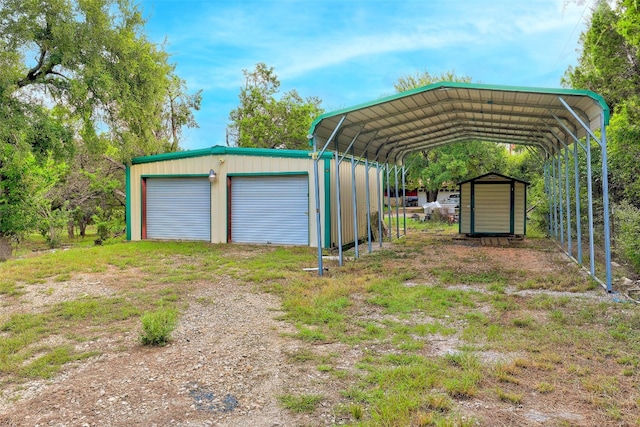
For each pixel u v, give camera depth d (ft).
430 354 13.10
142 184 44.65
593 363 12.31
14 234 50.39
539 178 55.21
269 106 87.04
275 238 39.81
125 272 27.78
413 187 99.96
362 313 17.81
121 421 9.43
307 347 13.93
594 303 18.35
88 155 57.31
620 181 35.09
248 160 40.14
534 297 19.75
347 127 28.76
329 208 37.45
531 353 13.05
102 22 46.91
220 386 11.14
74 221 67.67
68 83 47.24
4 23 42.22
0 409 10.18
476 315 17.02
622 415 9.27
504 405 9.79
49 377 12.05
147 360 13.09
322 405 9.99
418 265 28.55
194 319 17.47
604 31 29.96
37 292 22.70
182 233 43.42
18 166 45.70
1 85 40.96
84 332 16.07
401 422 8.87
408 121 30.91
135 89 51.70
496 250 35.65
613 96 31.99
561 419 9.14
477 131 38.09
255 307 19.20
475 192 44.68
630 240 25.31
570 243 30.86
